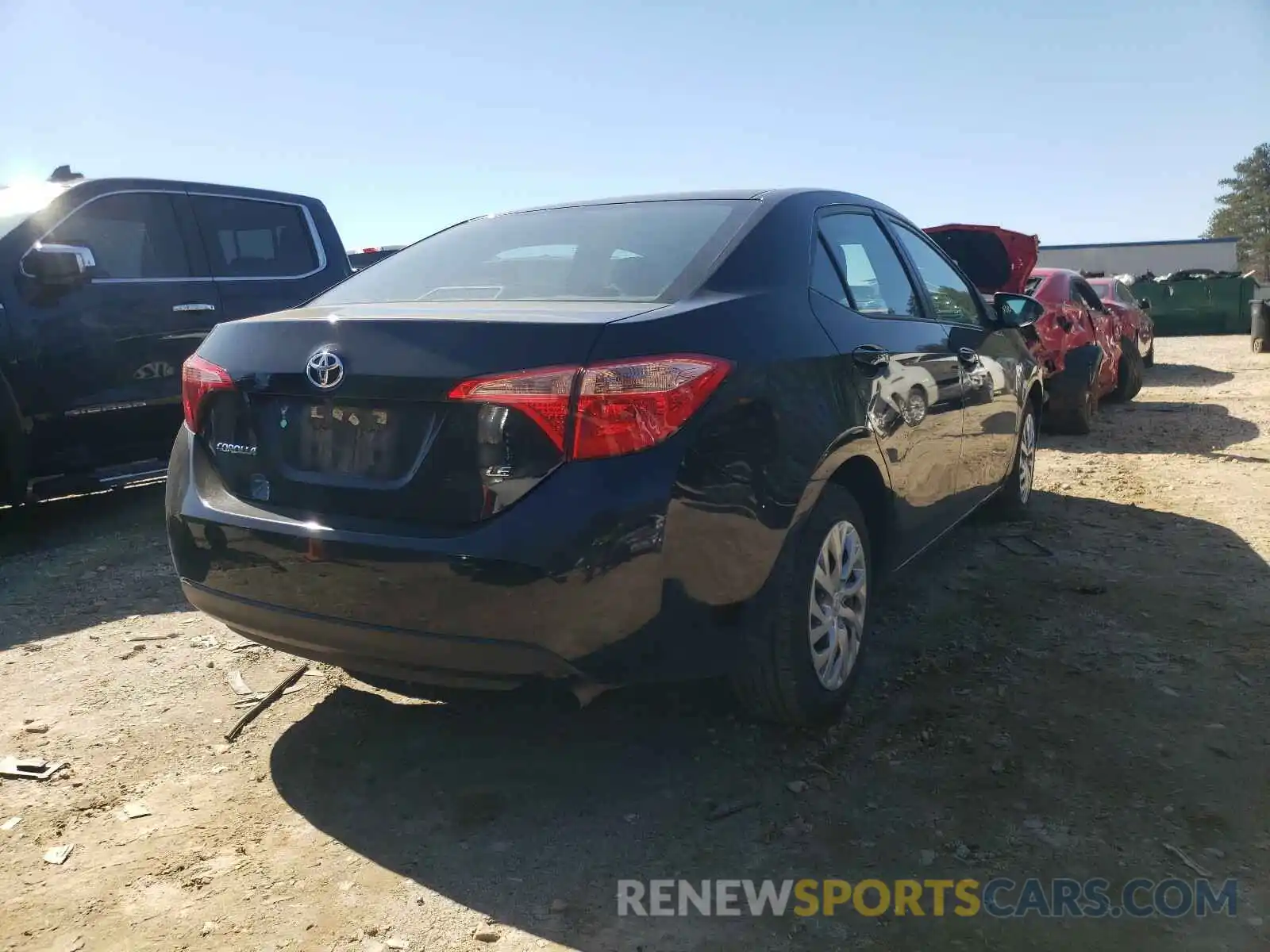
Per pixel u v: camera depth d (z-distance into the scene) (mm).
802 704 3020
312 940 2287
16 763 3047
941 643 3926
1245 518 5703
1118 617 4156
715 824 2730
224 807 2842
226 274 6363
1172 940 2256
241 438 2867
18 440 5238
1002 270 8766
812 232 3404
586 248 3244
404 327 2584
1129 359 11125
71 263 5320
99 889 2475
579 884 2484
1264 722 3223
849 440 3039
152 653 3934
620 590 2404
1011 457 5125
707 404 2531
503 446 2420
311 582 2613
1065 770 2957
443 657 2496
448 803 2854
